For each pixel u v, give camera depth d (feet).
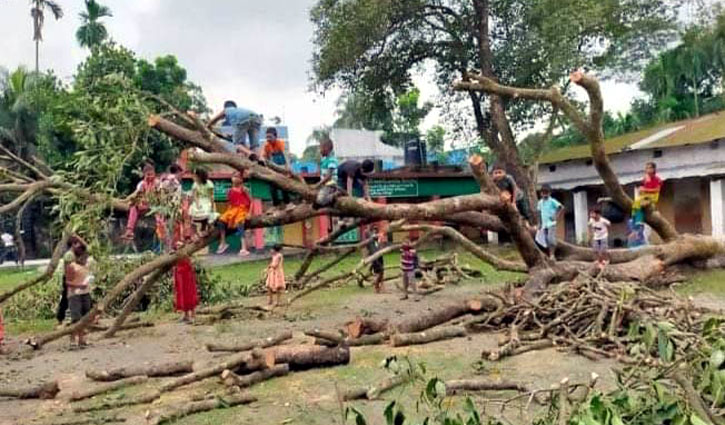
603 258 45.70
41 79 124.77
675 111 132.46
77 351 33.50
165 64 106.52
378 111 98.58
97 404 23.45
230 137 36.78
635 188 87.51
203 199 35.29
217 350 31.07
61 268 37.27
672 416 12.75
